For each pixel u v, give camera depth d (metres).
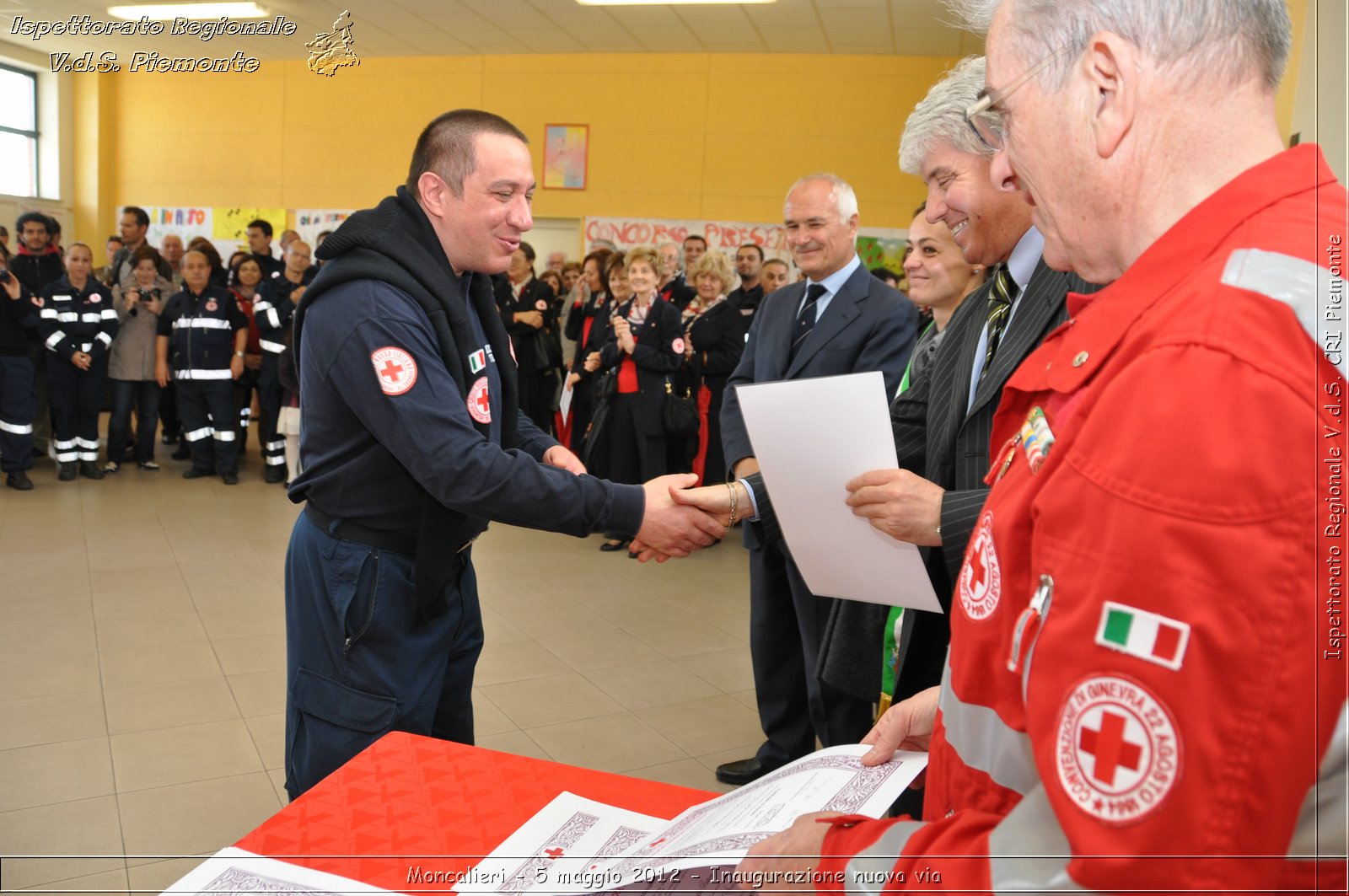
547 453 1.92
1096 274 0.68
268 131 10.78
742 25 8.41
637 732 3.08
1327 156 2.72
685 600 4.48
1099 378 0.58
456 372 1.53
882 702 1.72
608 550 5.33
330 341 1.47
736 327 5.60
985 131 0.74
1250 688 0.47
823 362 2.48
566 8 8.30
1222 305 0.52
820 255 2.52
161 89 11.11
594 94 9.71
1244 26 0.59
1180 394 0.50
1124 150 0.62
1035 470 0.65
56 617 3.87
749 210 9.45
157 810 2.48
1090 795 0.50
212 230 11.08
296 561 1.60
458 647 1.76
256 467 7.36
